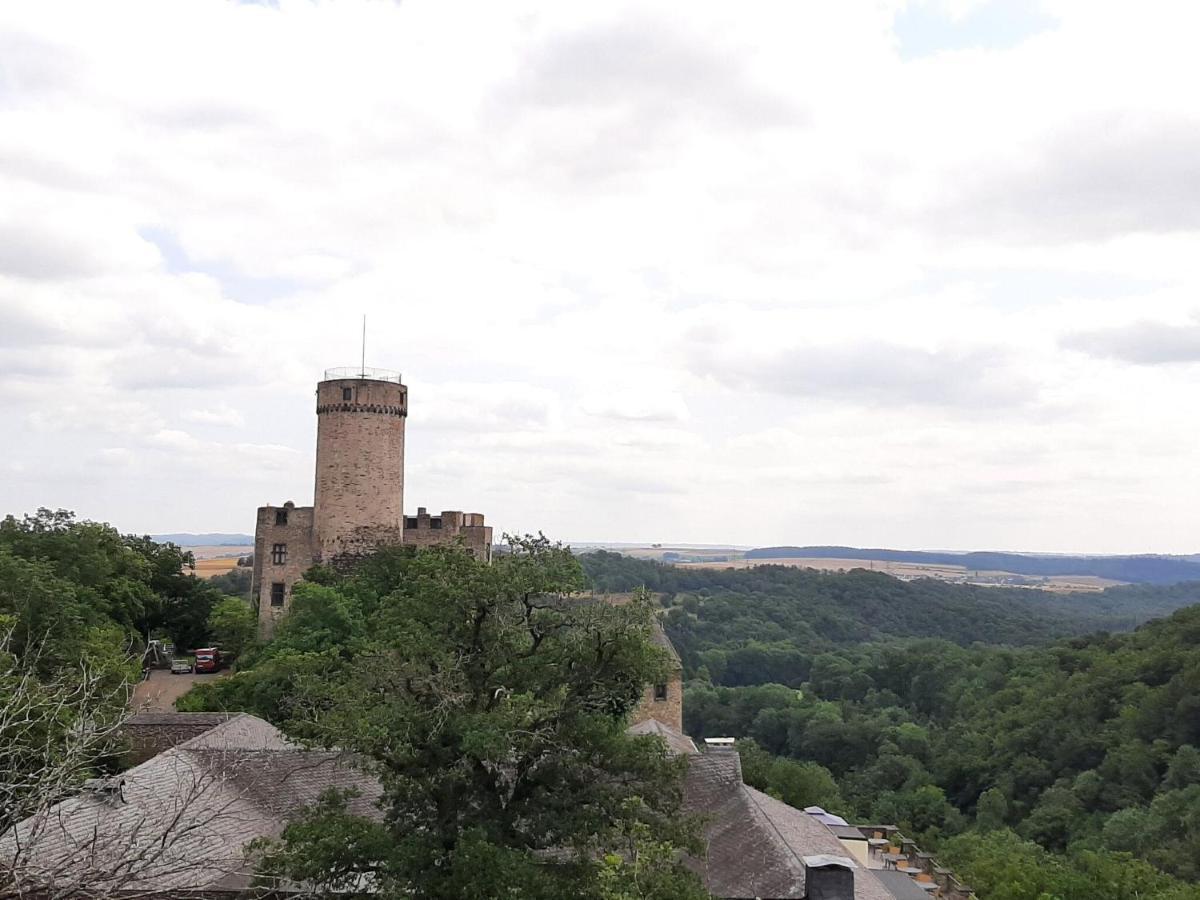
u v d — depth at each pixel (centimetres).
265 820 3064
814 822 3850
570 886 2325
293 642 6012
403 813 2552
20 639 4366
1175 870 6488
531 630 2783
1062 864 5716
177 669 7750
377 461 7469
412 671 2545
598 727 2606
